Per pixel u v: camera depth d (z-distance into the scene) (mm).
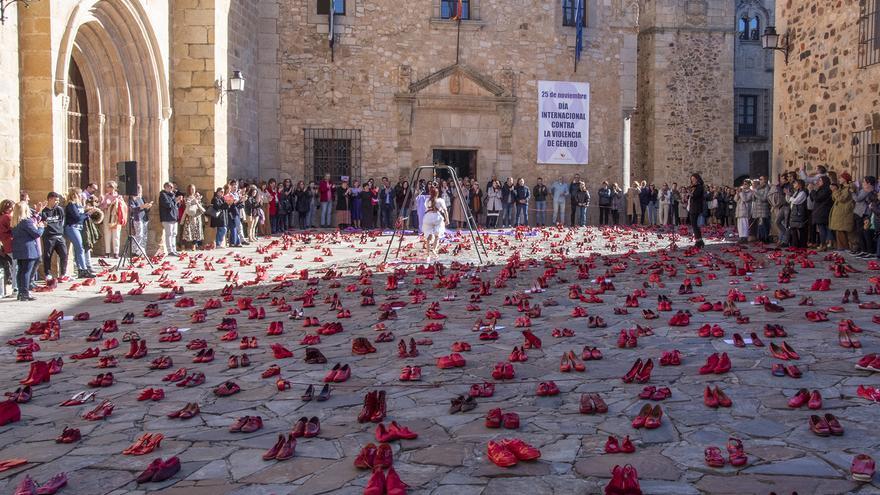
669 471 4027
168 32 18734
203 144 19266
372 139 26797
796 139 17719
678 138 31391
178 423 5191
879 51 14133
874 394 5094
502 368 5996
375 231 24484
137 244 14875
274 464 4340
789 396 5273
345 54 26516
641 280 11664
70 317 9500
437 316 8633
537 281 10992
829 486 3781
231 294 10938
